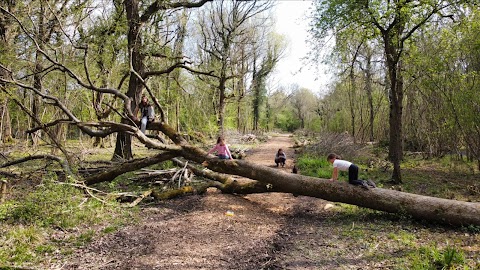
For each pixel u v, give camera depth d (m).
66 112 10.27
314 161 15.53
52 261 5.21
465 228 6.68
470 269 4.77
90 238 6.20
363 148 19.70
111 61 14.21
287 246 6.03
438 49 12.29
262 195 10.17
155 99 11.12
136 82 15.02
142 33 14.66
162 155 10.13
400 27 11.68
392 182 11.20
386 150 21.47
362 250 5.72
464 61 12.50
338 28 12.05
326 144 19.50
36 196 7.33
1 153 12.09
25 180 10.14
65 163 10.21
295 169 11.01
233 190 9.85
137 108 14.90
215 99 32.00
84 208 7.49
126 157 14.81
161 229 6.89
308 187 8.39
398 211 7.41
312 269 5.03
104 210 7.81
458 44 11.62
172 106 27.08
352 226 7.08
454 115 12.11
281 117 73.06
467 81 11.95
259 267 5.15
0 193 7.59
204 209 8.36
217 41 28.11
